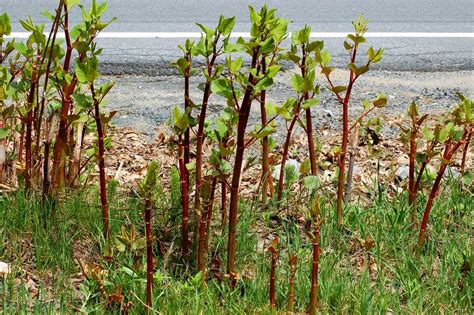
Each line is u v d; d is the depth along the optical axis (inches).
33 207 160.6
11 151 190.5
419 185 177.8
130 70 292.7
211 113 255.9
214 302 141.9
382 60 311.0
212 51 143.1
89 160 180.9
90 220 162.1
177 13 381.4
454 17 382.9
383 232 165.5
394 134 234.7
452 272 155.6
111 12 379.9
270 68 136.6
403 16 383.9
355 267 158.7
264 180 171.5
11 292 141.3
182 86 280.2
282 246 163.6
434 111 258.7
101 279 139.2
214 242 158.1
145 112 253.8
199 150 147.6
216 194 178.2
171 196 167.8
